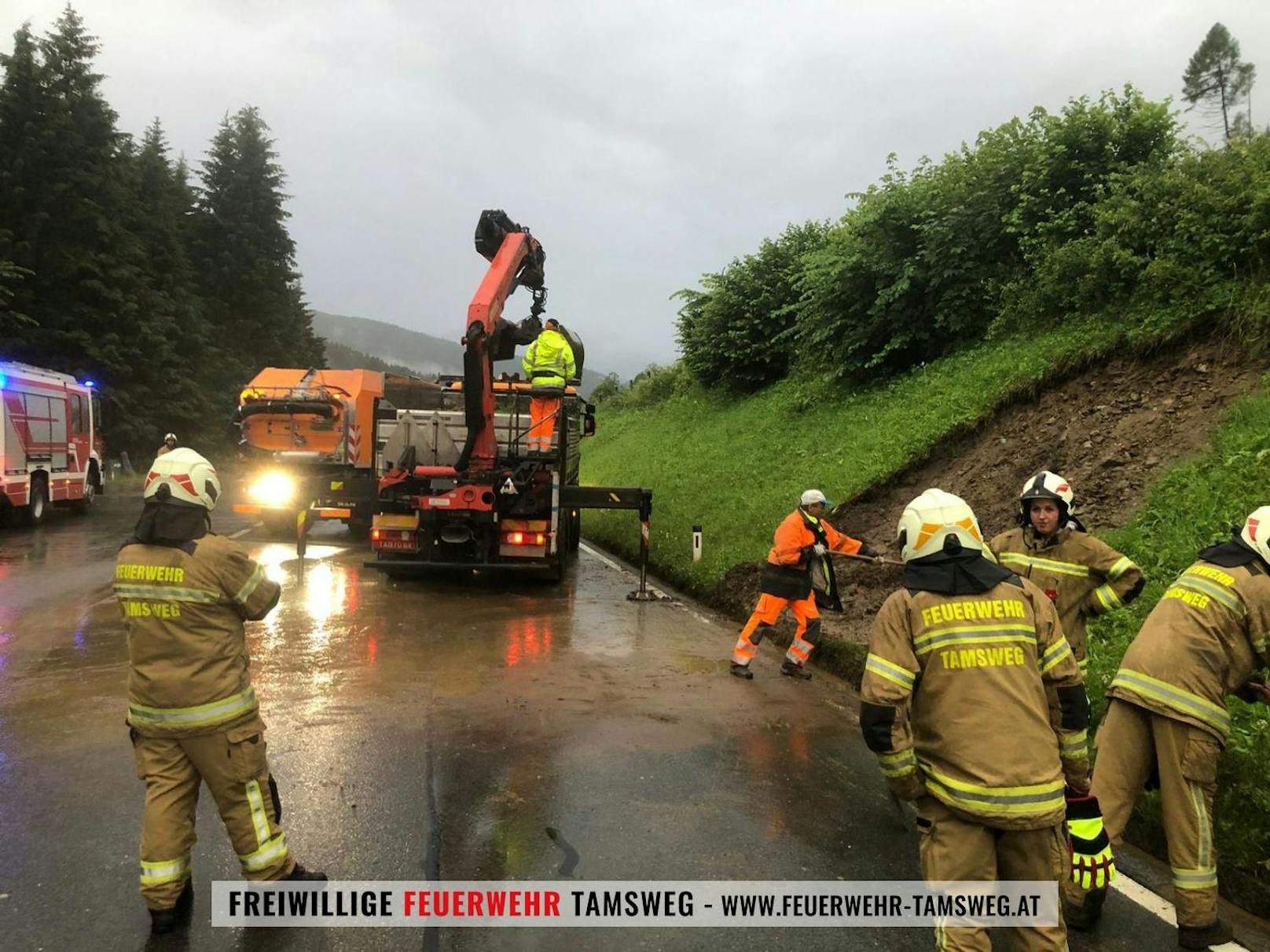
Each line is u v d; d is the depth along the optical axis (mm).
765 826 4121
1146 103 12141
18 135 29594
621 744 5172
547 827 4062
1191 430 7574
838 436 13320
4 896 3383
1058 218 11750
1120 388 8906
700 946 3154
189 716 3133
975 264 13102
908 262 13633
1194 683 3254
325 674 6555
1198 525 6152
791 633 7863
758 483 13508
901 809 4324
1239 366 7945
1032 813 2479
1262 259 8438
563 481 10664
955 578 2658
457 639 7793
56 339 29375
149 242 35969
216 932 3170
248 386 15508
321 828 4008
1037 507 4203
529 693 6160
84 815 4098
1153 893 3592
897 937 3227
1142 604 5707
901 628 2656
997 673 2580
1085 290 10492
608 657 7227
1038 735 2562
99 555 12211
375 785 4500
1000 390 10297
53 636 7551
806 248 20031
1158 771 3334
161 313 34469
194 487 3225
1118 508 7195
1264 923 3395
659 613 9180
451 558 10344
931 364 13422
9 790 4363
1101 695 4902
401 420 11078
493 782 4570
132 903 3354
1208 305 8477
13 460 14758
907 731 2639
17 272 27953
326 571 11500
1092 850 3182
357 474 15023
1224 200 8922
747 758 4988
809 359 17578
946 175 13852
